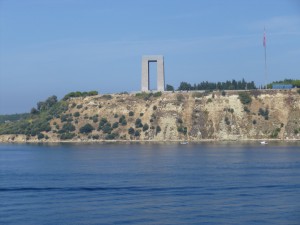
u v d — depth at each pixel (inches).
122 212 2979.8
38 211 3031.5
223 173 4566.9
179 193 3555.6
